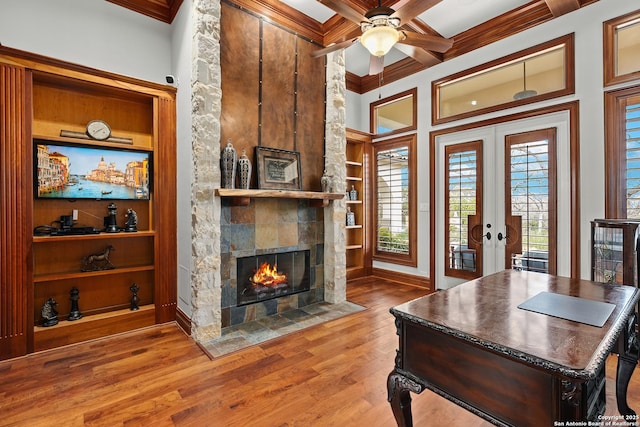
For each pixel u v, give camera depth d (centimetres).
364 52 473
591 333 121
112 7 313
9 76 260
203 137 295
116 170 326
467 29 417
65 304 310
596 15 328
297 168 378
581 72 338
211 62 299
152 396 212
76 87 307
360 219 570
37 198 288
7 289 261
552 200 363
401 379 143
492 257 420
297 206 390
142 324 329
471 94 446
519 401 106
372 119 571
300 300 392
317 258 411
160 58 342
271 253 363
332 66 412
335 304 404
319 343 292
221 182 313
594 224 297
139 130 349
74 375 238
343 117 420
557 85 368
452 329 124
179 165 340
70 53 289
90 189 311
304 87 392
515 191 397
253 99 345
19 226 267
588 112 334
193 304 301
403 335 144
